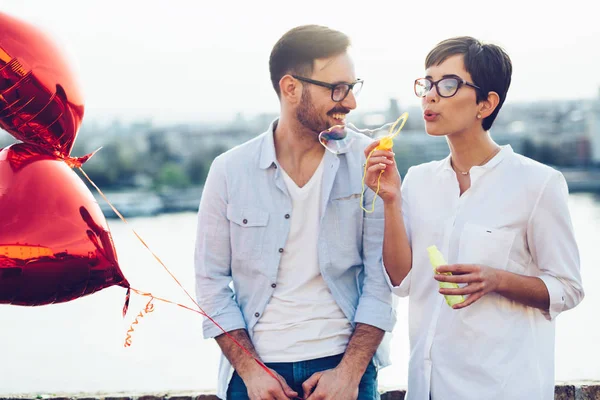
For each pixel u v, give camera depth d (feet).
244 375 7.66
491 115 7.53
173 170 283.18
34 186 6.88
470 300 6.98
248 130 299.58
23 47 6.85
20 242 6.70
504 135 274.98
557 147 271.90
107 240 7.18
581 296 7.34
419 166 8.02
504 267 7.37
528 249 7.50
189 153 290.76
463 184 7.70
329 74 7.72
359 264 8.20
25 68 6.81
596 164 267.59
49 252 6.77
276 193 8.04
